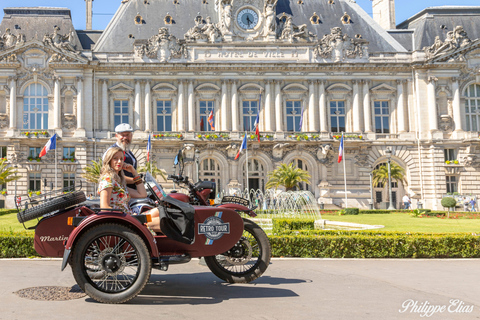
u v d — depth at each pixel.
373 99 64.75
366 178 63.12
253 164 63.34
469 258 16.62
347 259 16.06
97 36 67.88
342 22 69.62
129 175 10.67
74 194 9.95
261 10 64.12
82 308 8.64
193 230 10.09
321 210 53.16
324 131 62.81
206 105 63.50
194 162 61.38
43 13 66.44
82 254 9.17
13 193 58.28
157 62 61.56
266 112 63.06
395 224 32.97
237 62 62.38
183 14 67.94
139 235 9.46
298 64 62.84
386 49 67.69
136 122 61.47
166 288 10.70
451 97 64.06
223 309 8.74
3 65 59.00
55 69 59.78
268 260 11.45
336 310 8.73
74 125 59.81
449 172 63.22
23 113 59.81
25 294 9.67
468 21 70.81
